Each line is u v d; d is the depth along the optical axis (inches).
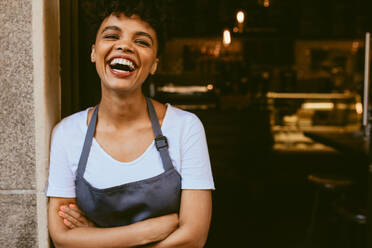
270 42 321.7
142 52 48.7
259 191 179.8
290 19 308.0
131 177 50.2
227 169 210.1
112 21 48.3
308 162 228.5
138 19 48.4
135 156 51.6
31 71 54.1
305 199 171.9
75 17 66.2
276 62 324.5
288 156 241.0
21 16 53.5
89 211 51.8
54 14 57.2
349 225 119.0
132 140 51.9
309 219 149.2
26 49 53.9
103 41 48.4
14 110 54.5
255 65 323.3
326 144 136.9
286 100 315.9
